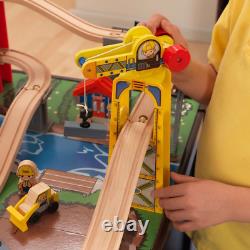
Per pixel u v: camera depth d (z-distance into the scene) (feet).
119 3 6.55
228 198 1.86
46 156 2.51
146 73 1.81
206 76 2.31
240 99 1.96
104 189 1.76
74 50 5.35
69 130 2.58
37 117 2.67
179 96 2.48
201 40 6.45
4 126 2.48
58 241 1.97
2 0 2.82
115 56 1.74
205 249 2.28
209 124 2.12
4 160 2.33
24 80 3.21
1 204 2.16
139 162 1.80
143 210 2.16
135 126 1.92
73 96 2.96
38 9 2.83
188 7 6.29
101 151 2.57
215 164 2.07
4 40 3.08
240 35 2.04
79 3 6.70
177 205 1.90
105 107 2.69
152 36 1.74
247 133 1.94
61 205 2.16
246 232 2.10
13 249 1.92
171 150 2.61
